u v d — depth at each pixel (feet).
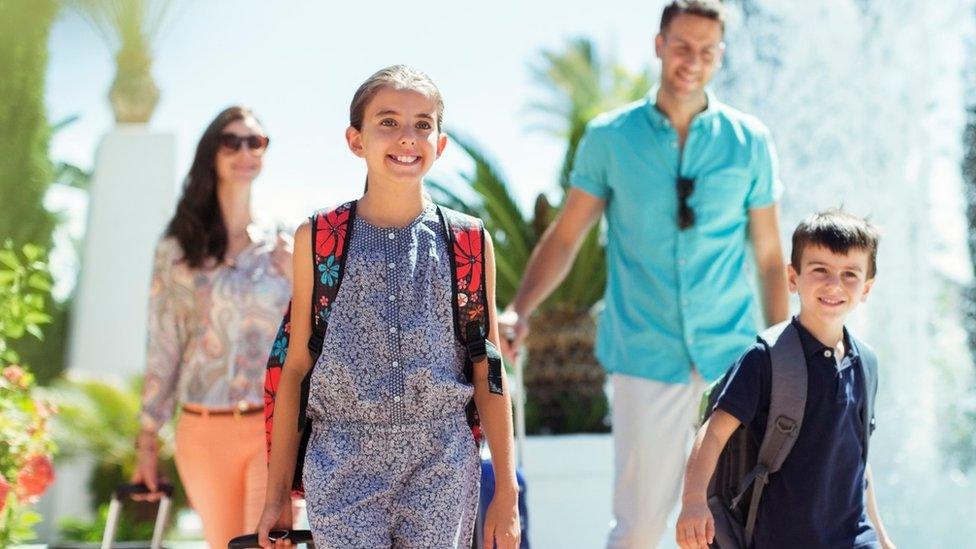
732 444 11.62
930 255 19.38
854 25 19.11
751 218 15.38
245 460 15.05
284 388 10.41
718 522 11.53
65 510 39.32
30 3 55.06
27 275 17.44
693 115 15.11
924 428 18.78
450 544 9.79
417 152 10.28
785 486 11.36
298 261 10.34
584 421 26.61
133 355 46.93
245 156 15.14
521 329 15.66
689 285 14.85
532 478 22.09
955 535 18.10
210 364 14.99
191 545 30.45
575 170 15.83
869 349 11.95
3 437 15.15
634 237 15.15
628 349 15.07
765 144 15.23
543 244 16.05
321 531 9.76
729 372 11.75
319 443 10.03
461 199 31.55
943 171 19.52
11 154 54.49
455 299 10.23
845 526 11.47
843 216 11.73
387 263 10.16
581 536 22.33
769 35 19.19
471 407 10.45
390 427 9.89
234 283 15.02
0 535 15.19
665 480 14.90
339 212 10.37
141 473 15.20
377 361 9.99
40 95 55.83
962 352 19.10
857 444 11.60
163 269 15.25
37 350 53.57
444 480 9.89
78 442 39.50
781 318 15.34
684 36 14.82
